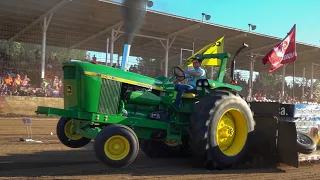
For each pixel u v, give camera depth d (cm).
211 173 527
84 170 516
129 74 540
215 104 533
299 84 2922
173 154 657
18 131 973
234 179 495
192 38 2112
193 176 504
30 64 1831
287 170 569
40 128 1063
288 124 567
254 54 2380
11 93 1620
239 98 570
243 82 2447
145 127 545
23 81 1706
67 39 2102
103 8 1625
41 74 1728
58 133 579
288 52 1084
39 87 1734
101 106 507
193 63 636
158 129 561
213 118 528
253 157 608
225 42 2161
